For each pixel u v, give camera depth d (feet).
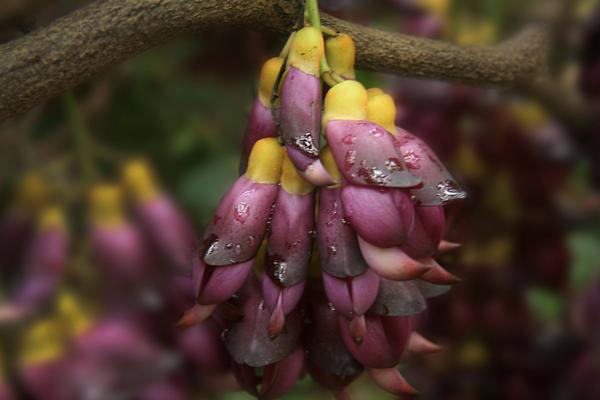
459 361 4.07
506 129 3.79
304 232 2.77
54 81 2.84
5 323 3.05
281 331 2.81
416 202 2.76
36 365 3.00
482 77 3.22
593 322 3.98
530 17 3.75
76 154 3.31
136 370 2.95
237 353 2.83
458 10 3.75
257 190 2.78
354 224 2.72
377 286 2.76
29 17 2.96
